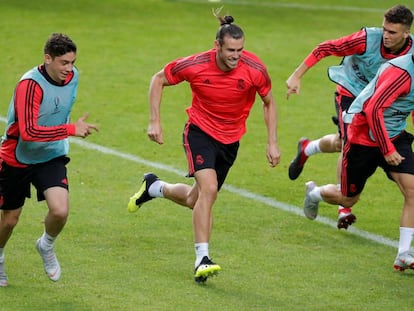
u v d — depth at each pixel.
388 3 81.56
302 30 68.81
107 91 51.53
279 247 29.69
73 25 67.06
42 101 24.12
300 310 24.20
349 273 27.41
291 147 43.03
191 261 28.03
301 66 30.78
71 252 28.55
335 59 61.00
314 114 48.81
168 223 31.86
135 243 29.66
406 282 26.78
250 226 31.84
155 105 26.95
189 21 70.31
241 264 27.89
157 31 66.38
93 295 24.86
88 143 42.56
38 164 25.05
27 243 29.27
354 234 31.36
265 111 27.56
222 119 27.05
